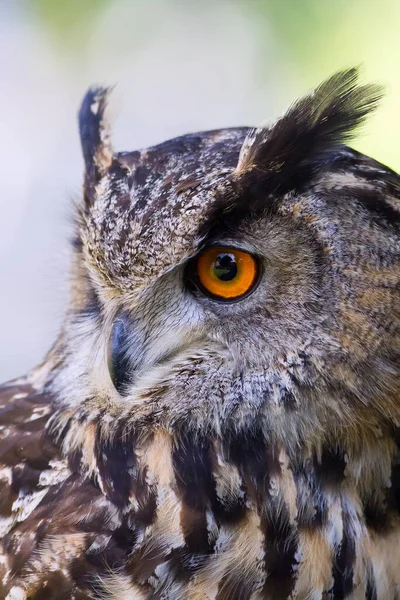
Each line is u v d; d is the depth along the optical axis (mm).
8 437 1771
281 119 1728
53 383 1788
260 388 1724
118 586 1717
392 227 1707
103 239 1736
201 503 1725
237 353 1727
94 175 1768
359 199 1708
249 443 1729
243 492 1726
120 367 1739
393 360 1710
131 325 1741
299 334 1715
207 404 1730
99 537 1725
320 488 1727
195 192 1718
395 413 1718
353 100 1742
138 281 1733
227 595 1714
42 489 1748
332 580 1721
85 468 1745
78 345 1771
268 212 1714
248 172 1715
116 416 1741
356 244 1705
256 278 1722
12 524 1742
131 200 1730
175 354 1735
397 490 1729
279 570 1718
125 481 1733
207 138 1752
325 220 1708
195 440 1731
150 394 1736
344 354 1709
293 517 1724
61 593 1720
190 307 1733
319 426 1721
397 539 1729
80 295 1782
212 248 1724
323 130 1728
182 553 1718
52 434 1762
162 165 1737
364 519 1728
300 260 1711
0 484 1753
